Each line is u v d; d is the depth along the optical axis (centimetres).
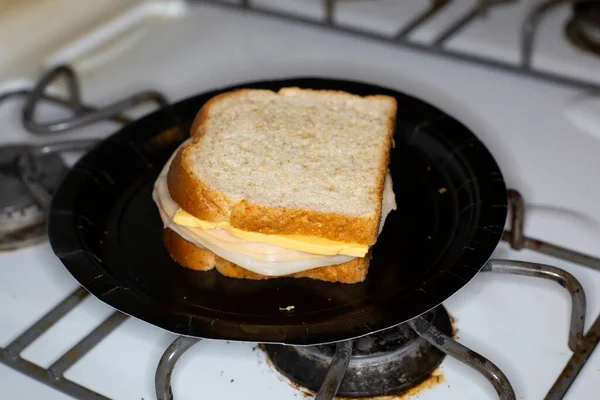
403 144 49
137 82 63
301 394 39
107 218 45
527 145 54
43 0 73
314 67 63
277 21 69
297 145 46
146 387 40
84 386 40
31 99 56
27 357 42
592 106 57
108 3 73
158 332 43
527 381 39
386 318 36
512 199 45
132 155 48
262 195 41
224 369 41
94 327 43
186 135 50
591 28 62
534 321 42
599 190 50
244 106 49
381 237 44
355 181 43
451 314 43
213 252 42
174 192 42
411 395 39
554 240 47
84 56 67
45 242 49
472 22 66
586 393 39
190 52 66
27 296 45
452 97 59
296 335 36
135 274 42
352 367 40
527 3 69
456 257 39
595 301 43
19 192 50
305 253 41
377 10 69
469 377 40
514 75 61
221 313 39
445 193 45
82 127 57
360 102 49
